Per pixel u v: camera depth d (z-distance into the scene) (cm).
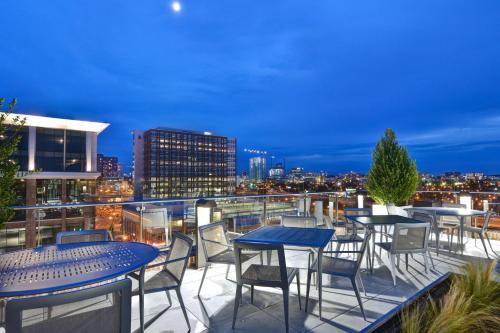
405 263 400
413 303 304
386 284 346
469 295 269
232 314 279
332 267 287
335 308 287
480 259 436
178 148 12162
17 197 239
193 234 432
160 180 11694
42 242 360
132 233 443
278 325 257
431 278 362
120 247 237
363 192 780
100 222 3172
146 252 222
